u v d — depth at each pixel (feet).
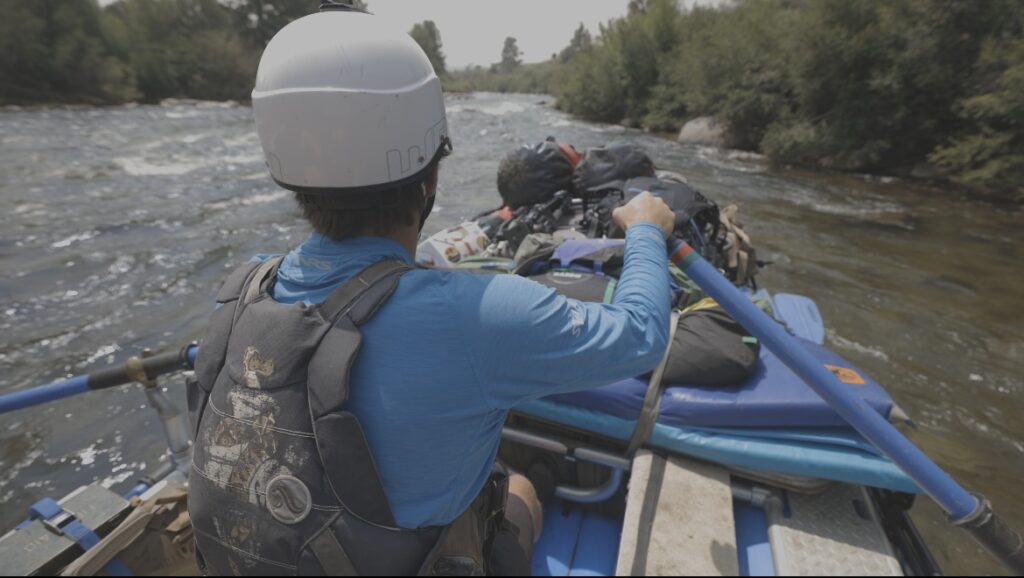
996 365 13.16
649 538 4.56
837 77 44.78
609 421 5.55
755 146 55.42
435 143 2.75
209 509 2.49
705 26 79.00
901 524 5.20
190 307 16.22
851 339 14.40
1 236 21.40
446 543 2.67
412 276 2.42
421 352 2.31
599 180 10.91
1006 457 10.15
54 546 4.41
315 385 2.27
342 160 2.43
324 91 2.36
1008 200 32.35
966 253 21.56
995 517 3.95
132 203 26.78
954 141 36.29
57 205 25.93
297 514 2.30
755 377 5.59
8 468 10.19
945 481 3.98
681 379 5.52
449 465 2.43
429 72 2.71
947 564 7.84
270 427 2.34
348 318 2.33
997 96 33.86
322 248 2.64
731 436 5.24
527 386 2.50
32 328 14.85
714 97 60.03
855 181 38.37
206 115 79.51
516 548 4.16
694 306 6.46
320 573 2.33
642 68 82.38
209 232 22.65
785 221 26.21
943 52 38.91
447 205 26.30
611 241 7.14
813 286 17.88
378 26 2.56
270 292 2.70
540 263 7.44
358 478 2.26
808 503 5.18
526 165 11.25
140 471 10.18
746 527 5.11
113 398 11.97
